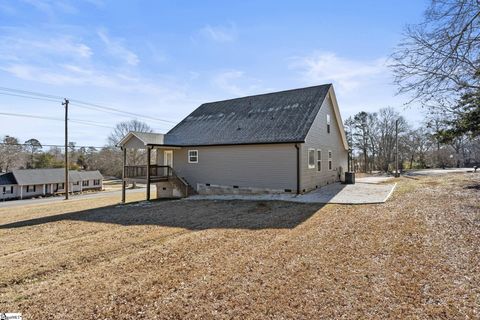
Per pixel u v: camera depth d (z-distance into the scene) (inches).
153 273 181.6
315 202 437.7
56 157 2127.2
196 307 135.3
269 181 544.7
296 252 211.2
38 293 158.7
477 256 185.9
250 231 283.3
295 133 520.7
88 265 204.1
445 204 363.9
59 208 581.0
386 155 1599.4
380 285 150.3
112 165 2028.8
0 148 1849.2
